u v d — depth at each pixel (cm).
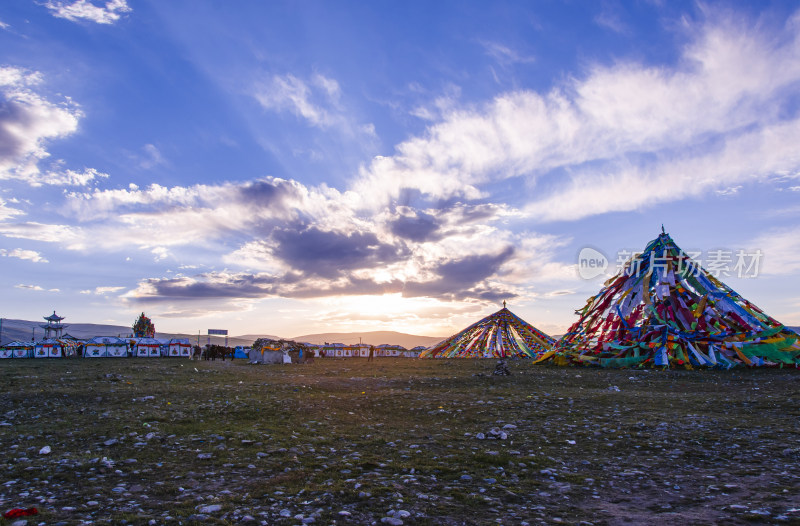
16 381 2544
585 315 3922
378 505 749
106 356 7025
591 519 696
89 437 1192
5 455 1037
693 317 3403
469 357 5281
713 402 1733
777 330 3116
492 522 683
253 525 668
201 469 952
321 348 7144
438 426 1406
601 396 1894
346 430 1330
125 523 665
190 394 1955
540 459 1031
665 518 695
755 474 903
